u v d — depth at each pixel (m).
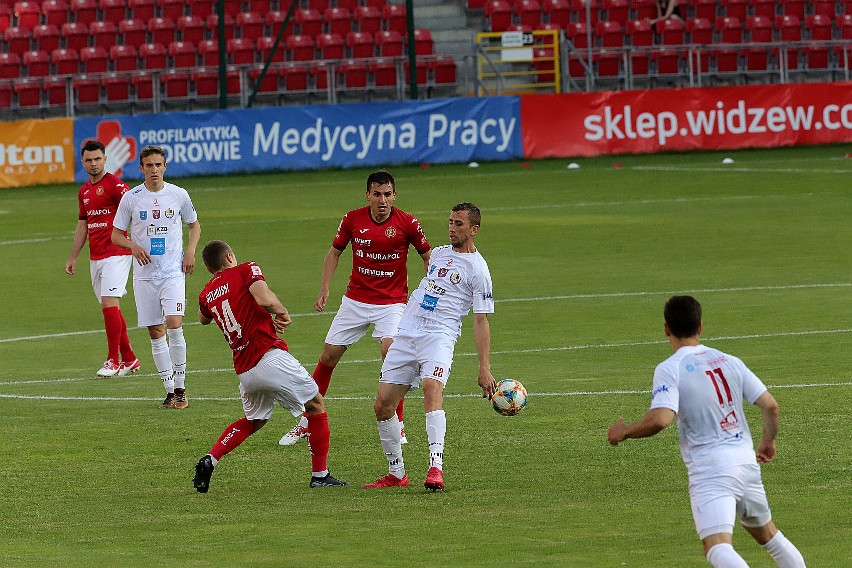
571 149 119.56
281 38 126.38
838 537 23.33
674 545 23.14
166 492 28.95
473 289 29.09
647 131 119.56
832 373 39.06
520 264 65.81
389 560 22.84
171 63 137.25
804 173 100.31
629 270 62.75
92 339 51.59
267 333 28.84
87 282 65.56
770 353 42.50
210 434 34.94
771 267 61.84
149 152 39.72
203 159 116.94
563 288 58.56
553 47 127.81
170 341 38.59
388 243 33.91
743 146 119.38
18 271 69.50
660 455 30.56
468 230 29.20
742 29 135.25
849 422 32.91
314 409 29.27
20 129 114.38
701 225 76.75
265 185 108.38
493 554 23.00
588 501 26.70
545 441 32.47
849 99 119.56
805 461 29.28
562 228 77.69
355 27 139.75
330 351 34.84
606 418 34.62
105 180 44.12
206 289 29.39
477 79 127.62
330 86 125.81
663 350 44.22
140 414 37.75
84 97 132.62
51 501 28.23
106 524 26.14
